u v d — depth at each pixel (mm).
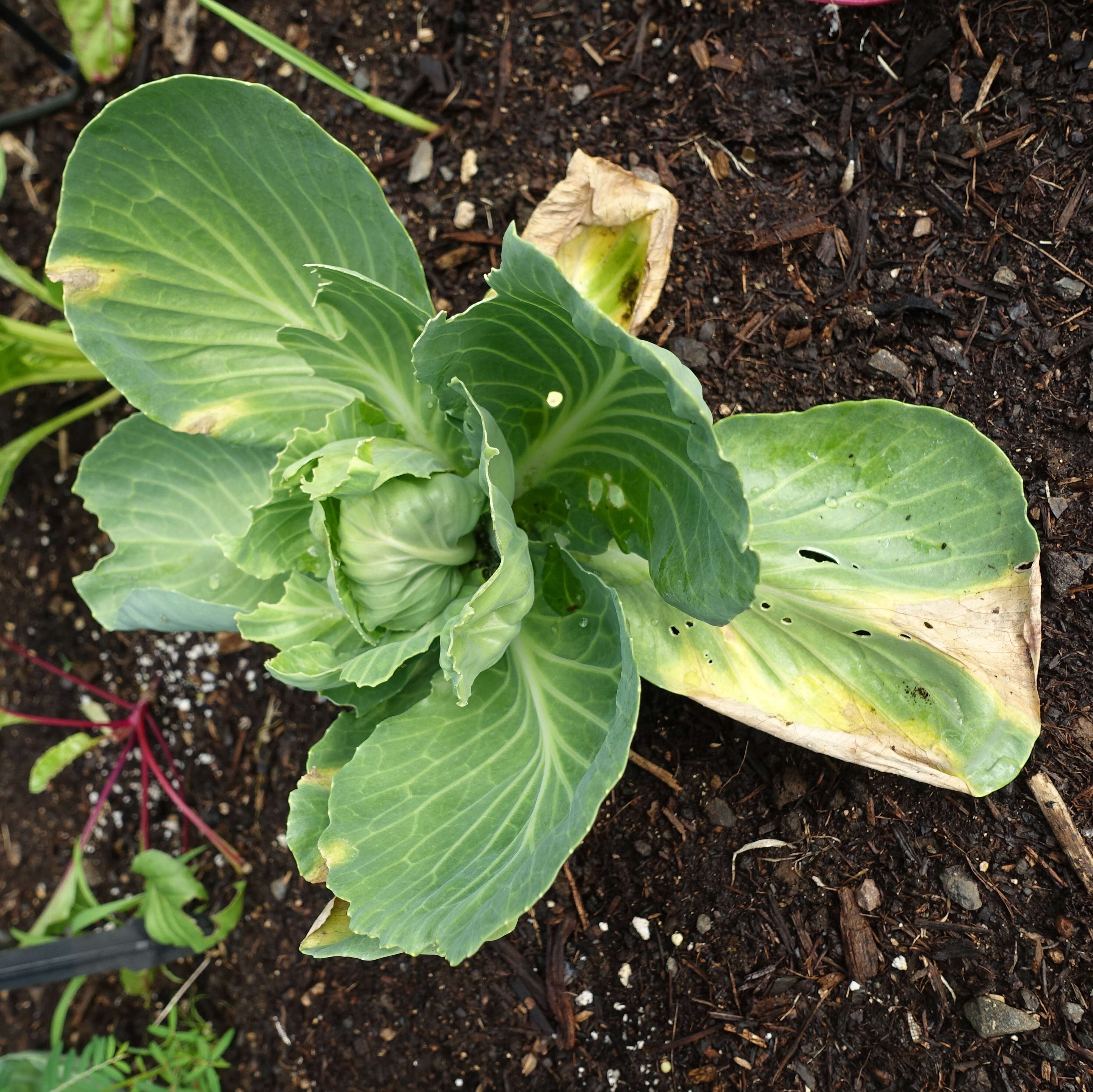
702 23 700
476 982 719
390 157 762
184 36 823
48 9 888
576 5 727
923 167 667
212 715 829
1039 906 628
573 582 632
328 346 593
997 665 593
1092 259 636
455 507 594
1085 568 632
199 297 625
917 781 649
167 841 846
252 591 687
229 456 684
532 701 611
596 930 699
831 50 681
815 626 620
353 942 584
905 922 647
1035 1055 622
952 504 597
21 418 884
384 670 575
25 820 902
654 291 668
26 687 896
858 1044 649
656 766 693
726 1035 670
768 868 670
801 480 617
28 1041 890
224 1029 812
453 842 587
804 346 681
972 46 655
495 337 578
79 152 579
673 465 571
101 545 866
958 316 658
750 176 692
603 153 717
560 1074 701
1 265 732
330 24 778
